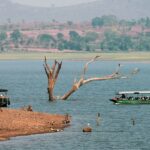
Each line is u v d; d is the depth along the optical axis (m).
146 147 145.62
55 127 168.25
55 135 157.75
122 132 166.38
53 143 147.75
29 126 164.12
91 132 164.62
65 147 144.00
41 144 146.25
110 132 166.12
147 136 160.25
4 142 147.75
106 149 142.88
